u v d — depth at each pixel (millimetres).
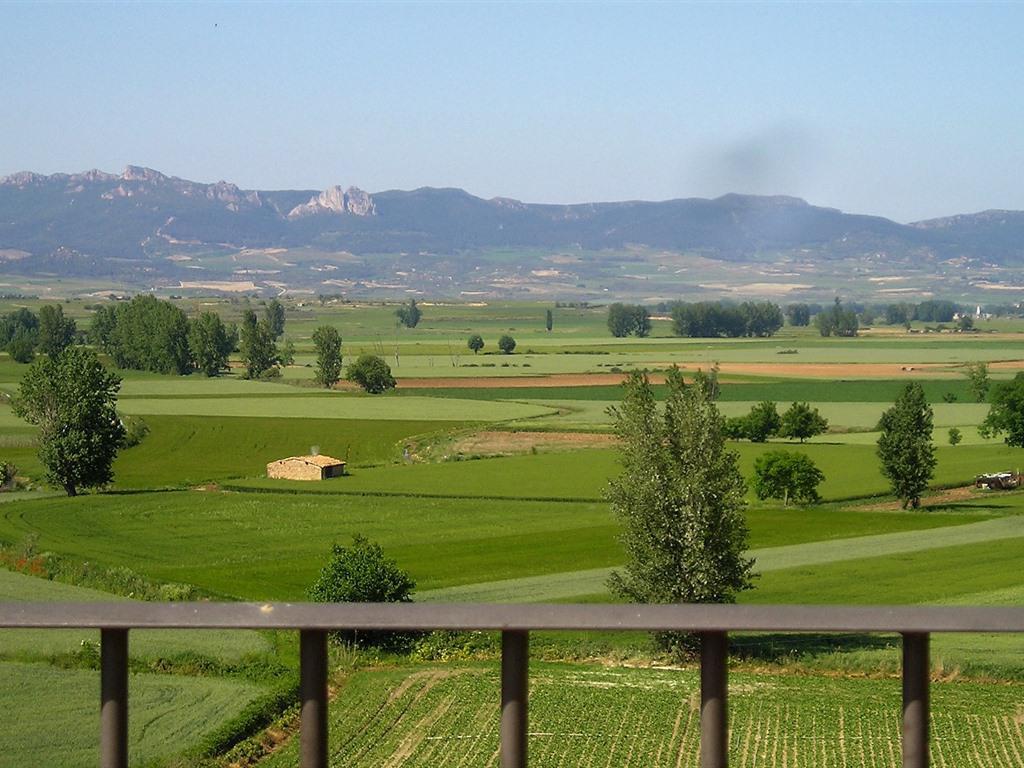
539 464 87500
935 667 29031
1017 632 3854
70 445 75062
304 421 118125
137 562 52094
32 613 3998
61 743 21953
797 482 71875
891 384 154625
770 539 57844
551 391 147875
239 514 67312
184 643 31328
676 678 29453
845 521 63469
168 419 119625
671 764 23250
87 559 51344
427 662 30516
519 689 4004
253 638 32500
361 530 62406
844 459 88062
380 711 26234
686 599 36719
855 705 27094
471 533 61375
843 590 44625
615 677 29453
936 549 54062
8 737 22266
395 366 189750
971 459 88188
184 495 74500
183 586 46000
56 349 193750
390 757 23234
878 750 23938
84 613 3996
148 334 176250
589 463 87438
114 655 4082
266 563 53031
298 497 73812
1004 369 176625
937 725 25141
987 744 24094
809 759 23500
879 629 3895
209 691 27234
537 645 32219
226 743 23891
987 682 28297
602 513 67375
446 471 84875
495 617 3949
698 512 36344
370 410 127625
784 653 31266
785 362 194750
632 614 3939
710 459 36656
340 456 98938
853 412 126875
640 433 37188
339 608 3986
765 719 26109
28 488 80000
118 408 128500
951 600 42125
